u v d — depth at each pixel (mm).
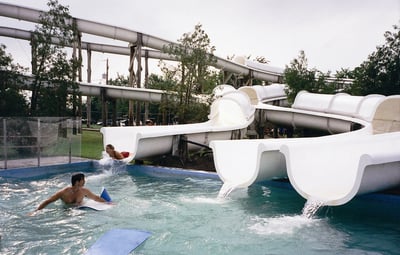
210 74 17672
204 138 13492
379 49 23438
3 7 21078
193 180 9875
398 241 5410
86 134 21766
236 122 16641
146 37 26625
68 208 6852
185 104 17203
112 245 5035
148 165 11359
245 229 5898
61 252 4777
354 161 7648
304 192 6535
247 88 24422
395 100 11883
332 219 6430
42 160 10688
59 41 16172
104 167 11078
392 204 7281
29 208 6836
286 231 5797
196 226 6008
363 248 5129
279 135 28250
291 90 27828
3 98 14297
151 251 4922
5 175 9602
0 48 14367
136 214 6652
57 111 15695
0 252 4750
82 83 24266
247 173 8656
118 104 52375
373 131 12133
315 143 7824
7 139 9969
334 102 18031
